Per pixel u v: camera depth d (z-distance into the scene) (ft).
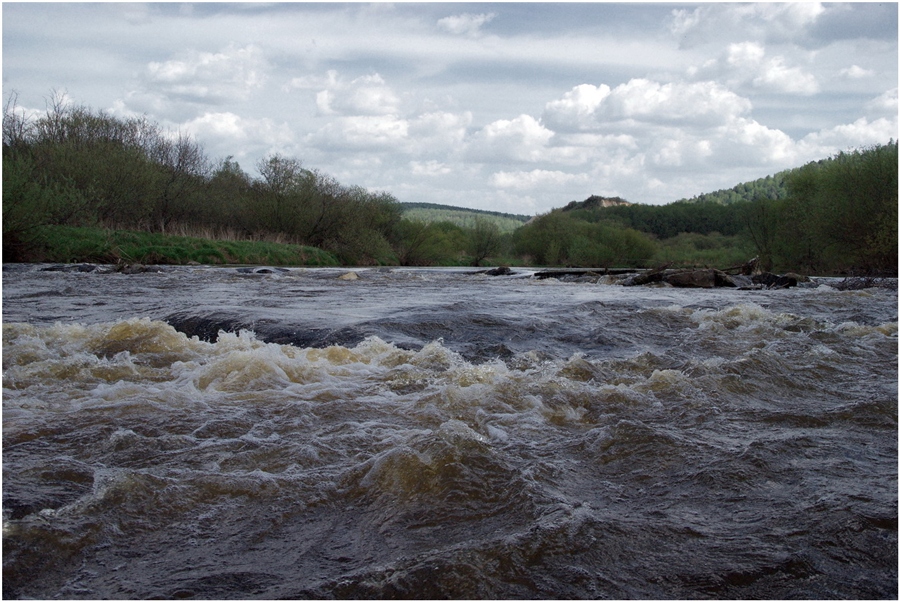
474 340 23.54
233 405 13.44
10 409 12.62
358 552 7.48
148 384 15.16
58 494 8.75
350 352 19.43
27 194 85.56
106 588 6.70
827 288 57.82
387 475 9.61
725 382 16.15
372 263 170.40
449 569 6.98
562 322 28.02
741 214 166.71
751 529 8.09
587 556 7.33
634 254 219.82
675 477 9.88
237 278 66.08
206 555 7.41
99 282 54.29
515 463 10.25
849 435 12.22
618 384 16.42
